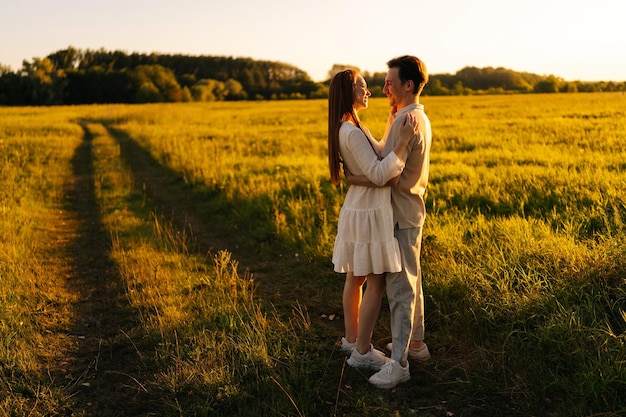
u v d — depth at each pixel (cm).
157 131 2388
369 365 359
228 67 12731
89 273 589
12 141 1844
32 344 400
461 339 390
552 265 435
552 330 349
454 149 1467
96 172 1348
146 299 490
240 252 671
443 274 462
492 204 716
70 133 2434
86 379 360
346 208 346
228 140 1944
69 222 852
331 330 430
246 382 342
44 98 8388
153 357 377
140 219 852
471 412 312
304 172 1044
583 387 309
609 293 385
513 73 10969
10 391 334
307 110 4641
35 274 568
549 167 927
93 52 11731
